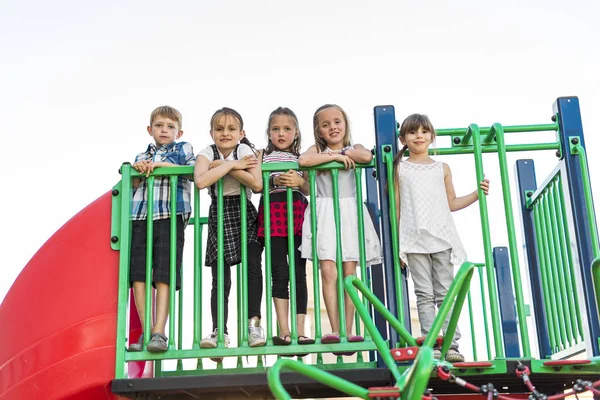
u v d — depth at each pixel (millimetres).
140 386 3271
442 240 3523
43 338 3393
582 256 3494
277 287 3717
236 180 3834
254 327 3561
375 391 2141
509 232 3217
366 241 3771
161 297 3570
